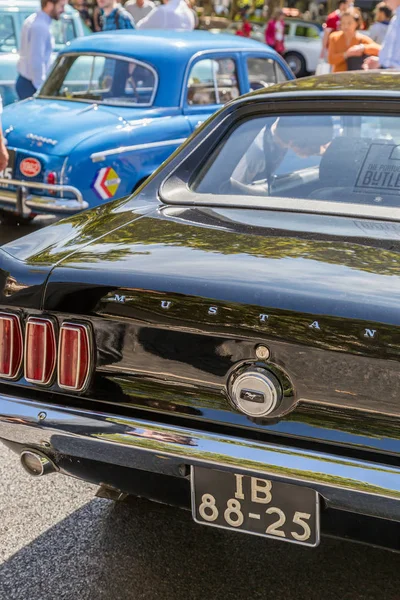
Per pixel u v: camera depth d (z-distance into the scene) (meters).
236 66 7.84
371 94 3.15
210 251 2.52
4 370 2.58
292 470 2.22
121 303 2.38
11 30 10.07
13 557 3.02
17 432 2.56
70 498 3.43
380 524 2.22
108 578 2.89
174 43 7.35
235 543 3.08
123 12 10.48
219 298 2.28
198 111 7.39
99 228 2.84
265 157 3.13
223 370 2.32
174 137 7.07
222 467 2.29
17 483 3.56
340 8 10.38
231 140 3.22
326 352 2.19
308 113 3.19
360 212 2.79
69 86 7.46
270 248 2.53
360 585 2.83
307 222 2.75
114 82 7.27
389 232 2.64
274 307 2.22
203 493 2.38
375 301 2.18
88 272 2.46
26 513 3.31
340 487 2.18
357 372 2.18
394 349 2.12
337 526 2.28
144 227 2.79
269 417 2.29
